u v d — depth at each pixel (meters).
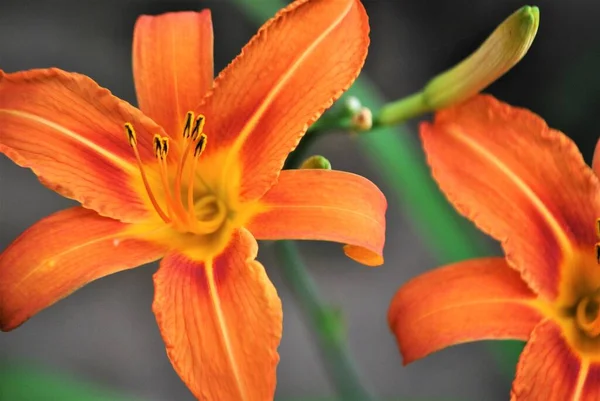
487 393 0.70
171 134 0.42
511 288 0.42
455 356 0.72
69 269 0.40
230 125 0.41
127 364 0.70
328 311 0.48
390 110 0.44
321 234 0.39
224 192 0.42
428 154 0.42
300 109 0.41
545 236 0.42
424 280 0.42
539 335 0.41
